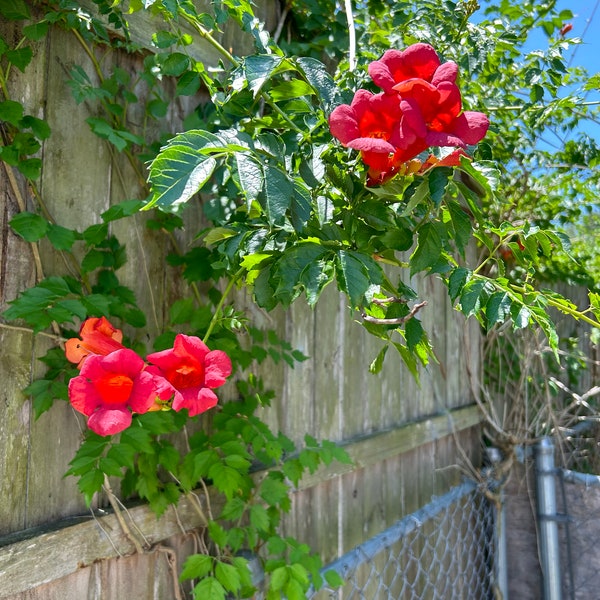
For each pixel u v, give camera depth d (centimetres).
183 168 94
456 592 326
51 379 146
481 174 141
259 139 124
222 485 165
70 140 156
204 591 157
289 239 134
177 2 139
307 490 228
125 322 166
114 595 158
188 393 120
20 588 133
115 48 170
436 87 109
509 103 306
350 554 244
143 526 162
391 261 151
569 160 361
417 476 306
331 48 240
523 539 352
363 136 119
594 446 455
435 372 336
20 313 134
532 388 405
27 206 146
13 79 145
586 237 532
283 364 220
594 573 318
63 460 151
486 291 133
